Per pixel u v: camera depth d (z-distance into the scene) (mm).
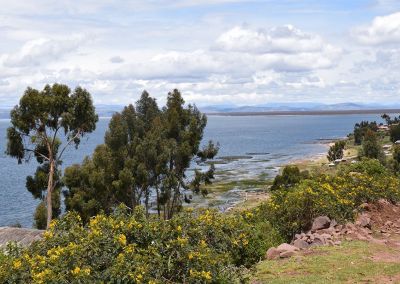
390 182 16469
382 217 14312
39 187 36781
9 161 120750
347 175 16266
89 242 6980
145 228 7480
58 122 35312
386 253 11219
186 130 40188
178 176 38750
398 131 111875
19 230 18469
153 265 6934
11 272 6797
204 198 55469
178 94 41062
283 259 10953
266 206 13977
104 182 35531
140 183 35250
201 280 7070
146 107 42000
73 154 130875
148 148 35844
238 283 8656
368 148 71500
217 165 92000
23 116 33938
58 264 6641
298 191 14141
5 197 64750
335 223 13141
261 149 132250
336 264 10312
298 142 157750
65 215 8039
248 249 10469
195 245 7805
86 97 35719
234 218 10172
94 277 6641
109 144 36719
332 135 195625
